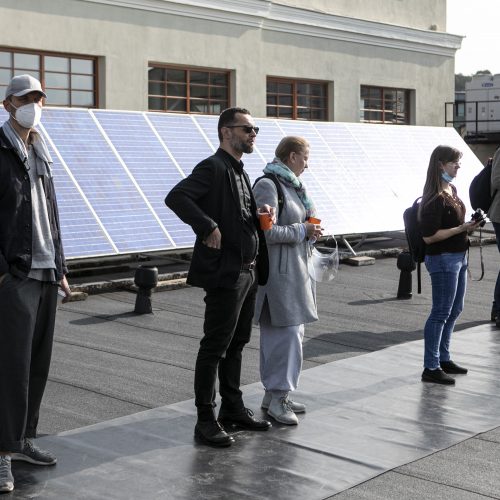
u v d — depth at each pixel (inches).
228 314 241.3
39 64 636.7
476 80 1275.8
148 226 475.5
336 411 279.3
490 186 419.2
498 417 276.8
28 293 213.3
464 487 219.3
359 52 879.7
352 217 592.4
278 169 263.0
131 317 403.5
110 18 666.8
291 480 221.0
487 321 421.1
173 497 209.0
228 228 239.6
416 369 332.8
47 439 246.4
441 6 981.8
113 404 279.3
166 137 546.3
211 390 245.9
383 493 214.5
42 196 217.5
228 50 751.7
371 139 694.5
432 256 312.2
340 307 446.0
